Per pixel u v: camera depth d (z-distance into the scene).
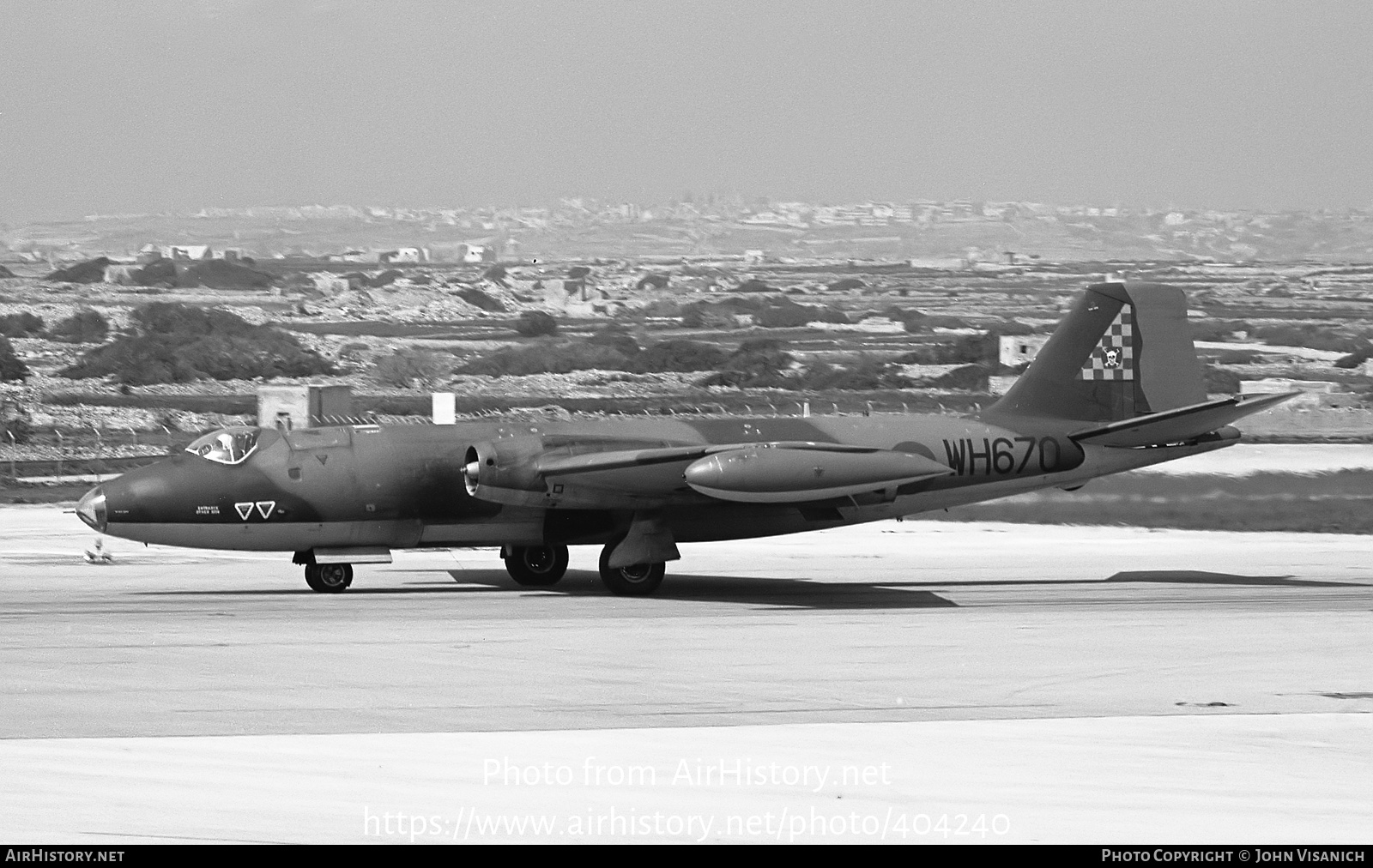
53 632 50.84
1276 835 28.12
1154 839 27.86
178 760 32.59
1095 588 67.12
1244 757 33.50
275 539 62.75
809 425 68.94
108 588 65.12
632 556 63.88
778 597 63.44
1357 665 45.72
